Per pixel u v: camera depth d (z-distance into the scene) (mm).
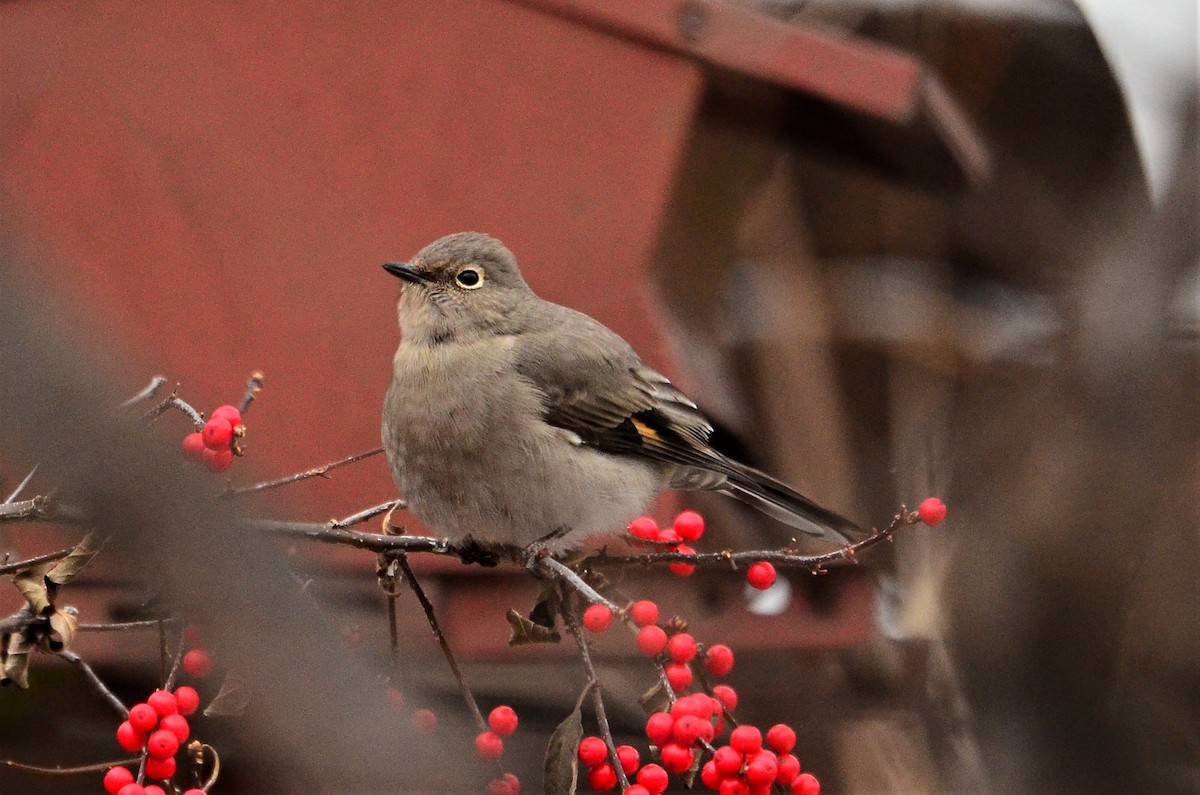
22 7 10156
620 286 10008
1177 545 14047
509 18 10156
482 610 9617
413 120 10156
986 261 14648
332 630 3816
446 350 9367
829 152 12828
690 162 13195
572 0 10016
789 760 7020
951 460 14266
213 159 10117
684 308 13500
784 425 13719
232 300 9977
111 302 9875
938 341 14273
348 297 10000
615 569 8000
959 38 13719
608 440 9500
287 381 9922
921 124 11180
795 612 9672
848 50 10289
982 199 14117
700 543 12328
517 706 11102
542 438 9211
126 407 3295
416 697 8266
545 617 7426
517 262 9984
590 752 6922
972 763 12750
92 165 10047
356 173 10133
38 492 5543
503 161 10109
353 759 3734
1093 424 14234
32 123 10039
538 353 9414
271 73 10203
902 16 13680
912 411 14180
